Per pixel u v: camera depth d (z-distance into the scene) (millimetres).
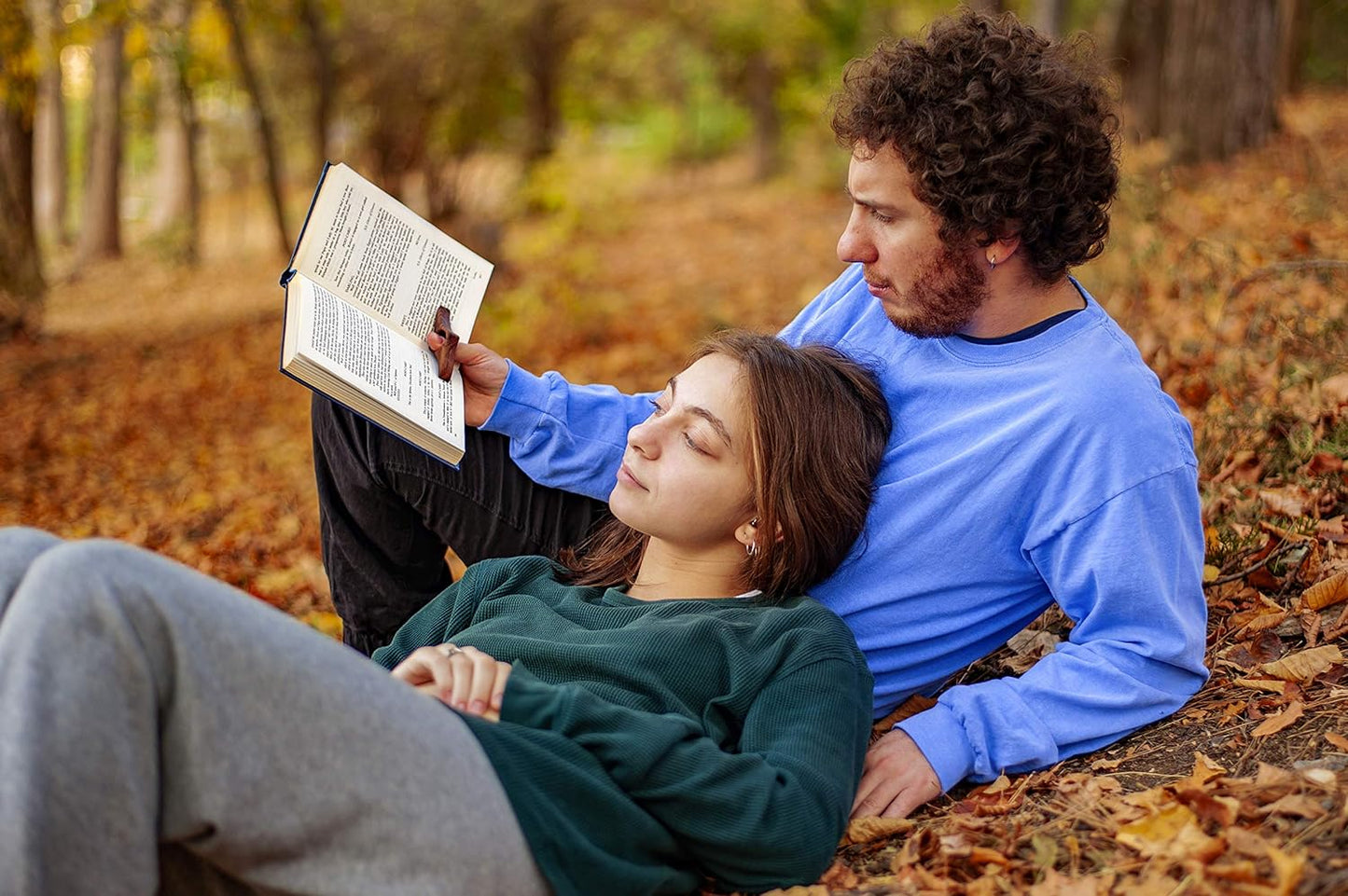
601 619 2340
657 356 8797
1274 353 4070
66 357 12188
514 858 1829
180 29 13438
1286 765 2193
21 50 11391
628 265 13414
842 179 18531
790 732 2082
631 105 24984
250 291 16219
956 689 2406
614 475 2797
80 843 1552
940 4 16250
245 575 5371
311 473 7301
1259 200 7652
